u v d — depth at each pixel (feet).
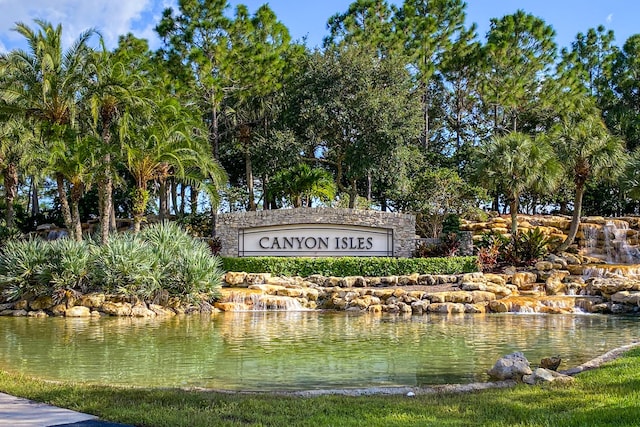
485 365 35.24
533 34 127.24
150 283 65.87
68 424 20.20
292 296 72.49
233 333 49.62
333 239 90.33
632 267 81.66
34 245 69.62
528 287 76.74
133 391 25.70
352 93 111.04
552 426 19.44
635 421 19.51
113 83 76.64
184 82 112.78
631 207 138.92
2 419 20.90
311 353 39.58
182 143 80.28
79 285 67.56
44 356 38.27
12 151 104.37
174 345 42.98
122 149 77.15
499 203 142.00
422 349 41.22
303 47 124.36
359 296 71.87
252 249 89.61
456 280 78.48
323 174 105.19
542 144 90.84
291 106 115.34
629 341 44.62
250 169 123.13
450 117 150.61
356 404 23.29
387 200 134.62
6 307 65.41
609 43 151.23
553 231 104.99
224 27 112.37
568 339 45.83
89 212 135.23
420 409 22.35
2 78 77.61
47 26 78.02
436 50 138.72
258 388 29.14
